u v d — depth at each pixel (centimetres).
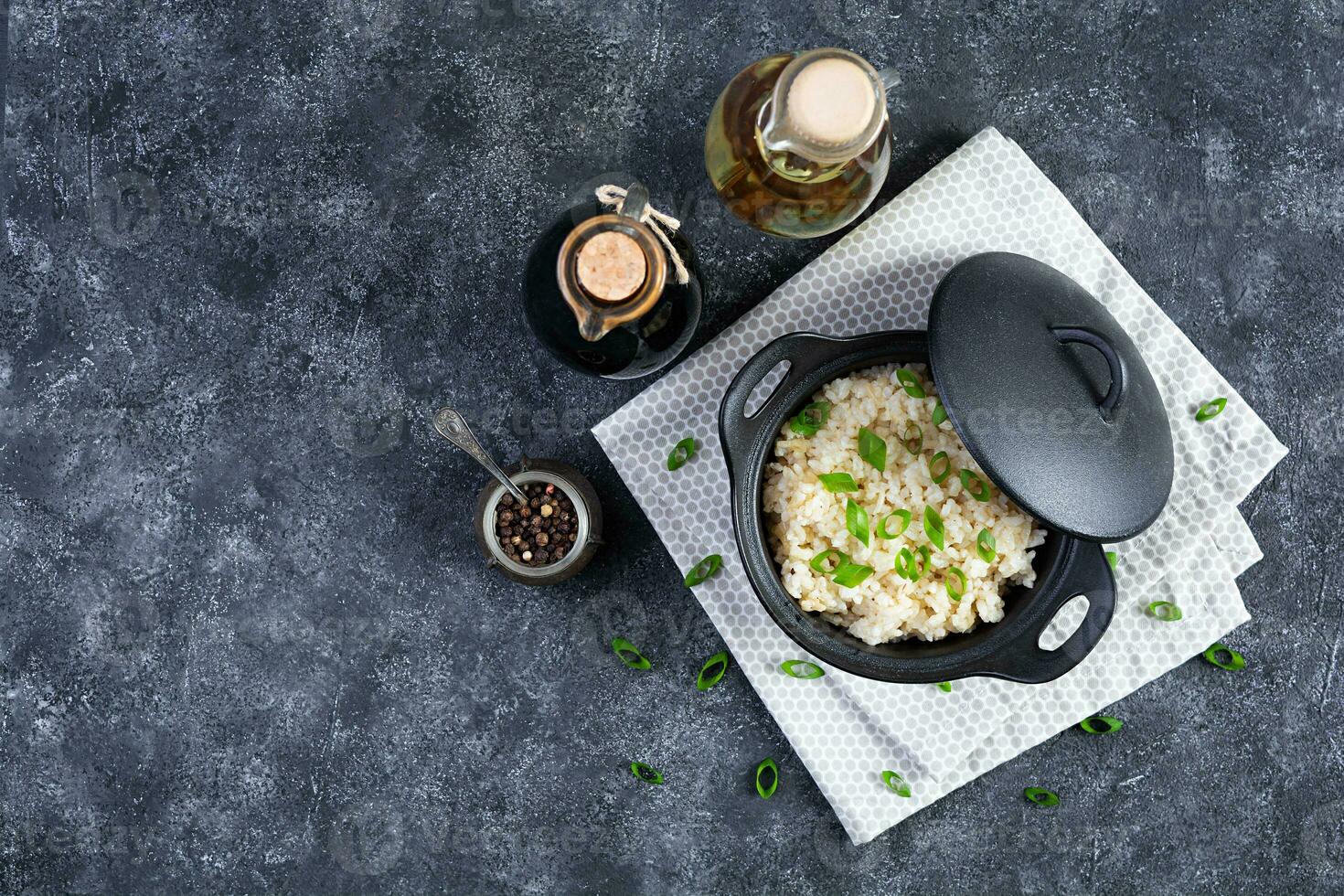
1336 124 149
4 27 151
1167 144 149
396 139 150
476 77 149
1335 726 150
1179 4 148
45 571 154
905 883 152
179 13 150
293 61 150
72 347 152
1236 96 148
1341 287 149
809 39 148
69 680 154
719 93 149
